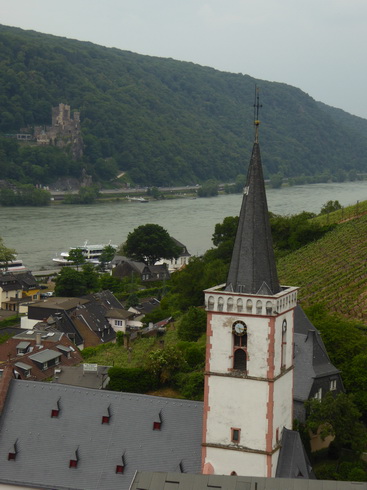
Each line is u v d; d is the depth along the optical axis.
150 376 107.00
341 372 98.31
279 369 66.81
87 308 189.25
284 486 55.75
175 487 56.97
